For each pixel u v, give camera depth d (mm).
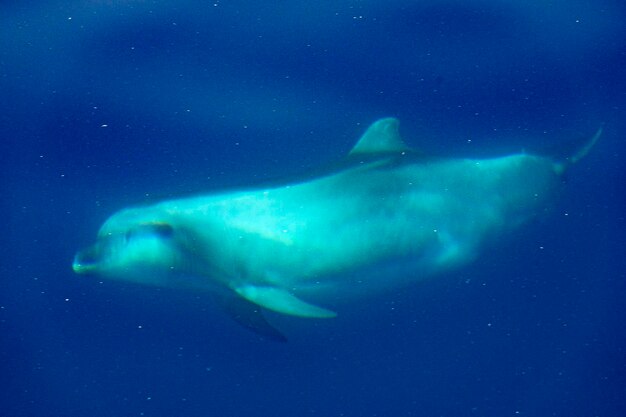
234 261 11234
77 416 11922
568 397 12250
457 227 11930
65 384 12141
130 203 11609
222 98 14148
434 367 12602
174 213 11266
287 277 11180
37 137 13922
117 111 14078
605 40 15078
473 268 12477
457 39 14781
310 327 12773
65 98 14172
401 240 11445
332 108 14008
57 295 12703
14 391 12109
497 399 12203
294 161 13750
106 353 12305
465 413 11984
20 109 14070
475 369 12578
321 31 14797
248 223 11156
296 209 11133
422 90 14258
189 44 14617
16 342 12391
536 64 14641
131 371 12203
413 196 11570
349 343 12742
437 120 14031
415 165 11797
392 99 14141
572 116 14320
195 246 11234
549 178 13008
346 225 11117
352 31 14820
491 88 14367
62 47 14750
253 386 12195
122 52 14594
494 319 13109
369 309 12180
